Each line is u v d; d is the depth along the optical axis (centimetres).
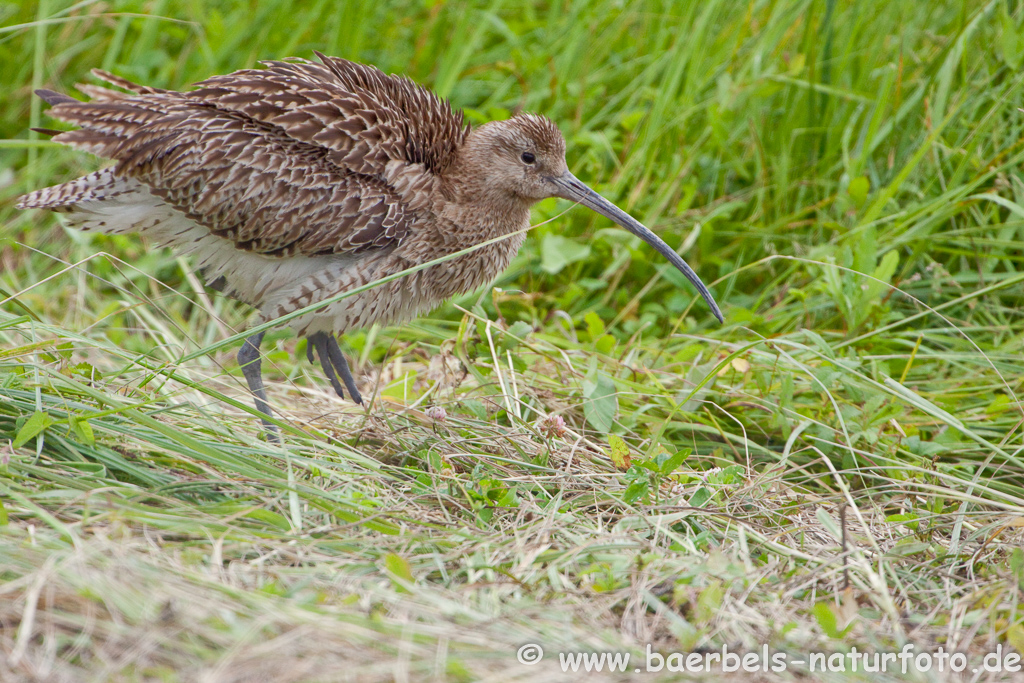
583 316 1199
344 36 1425
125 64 1452
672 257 1077
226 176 913
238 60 1450
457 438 912
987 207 1237
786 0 1326
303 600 615
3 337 959
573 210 1282
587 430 991
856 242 1184
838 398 1021
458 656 571
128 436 796
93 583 589
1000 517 820
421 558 698
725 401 1012
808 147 1330
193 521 686
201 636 564
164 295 1270
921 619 676
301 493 751
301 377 1170
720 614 636
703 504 798
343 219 938
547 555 704
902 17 1312
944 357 1067
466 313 1008
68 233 1280
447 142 1023
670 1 1459
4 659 539
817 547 759
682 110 1324
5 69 1419
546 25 1542
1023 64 1249
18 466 729
